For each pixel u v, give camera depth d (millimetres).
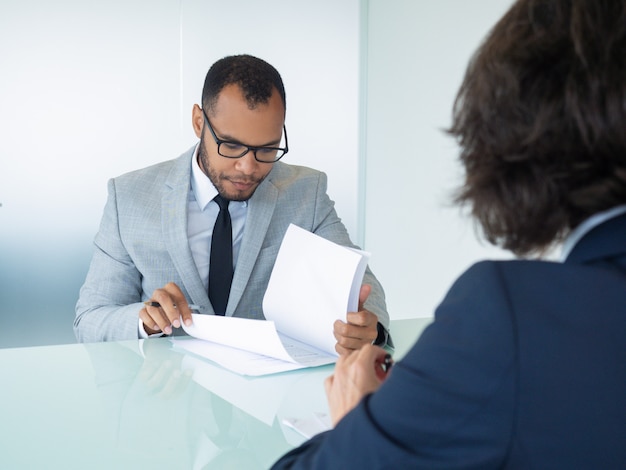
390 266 4109
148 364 1305
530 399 463
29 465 823
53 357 1345
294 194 1913
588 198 506
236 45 3838
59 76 3424
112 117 3533
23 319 3424
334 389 746
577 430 460
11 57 3336
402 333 1638
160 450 880
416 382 483
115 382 1182
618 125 491
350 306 1404
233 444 905
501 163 543
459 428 467
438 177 3646
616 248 504
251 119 1574
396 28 3967
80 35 3449
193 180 1825
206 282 1810
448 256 3572
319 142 4180
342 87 4191
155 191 1826
